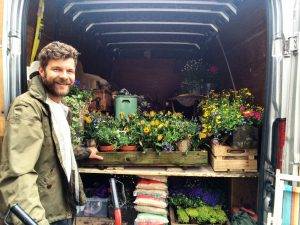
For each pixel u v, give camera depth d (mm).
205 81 6660
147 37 7055
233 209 3404
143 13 5234
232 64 5141
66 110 2086
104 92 4832
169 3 4648
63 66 1722
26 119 1549
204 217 3312
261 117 3121
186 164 3236
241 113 3219
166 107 6902
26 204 1435
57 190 1810
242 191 3430
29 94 1691
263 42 3574
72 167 1989
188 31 6430
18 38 2207
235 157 3156
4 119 2160
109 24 5867
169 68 8664
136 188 3332
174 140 3219
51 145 1745
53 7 4039
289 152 2205
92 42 6422
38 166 1730
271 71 2318
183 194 3678
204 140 3436
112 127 3447
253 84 3951
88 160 3205
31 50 3270
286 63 2260
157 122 3303
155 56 8641
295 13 2201
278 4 2256
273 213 2227
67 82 1756
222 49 5871
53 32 4129
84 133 3330
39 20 3262
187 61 8031
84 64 5914
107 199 3545
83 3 4535
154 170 3232
